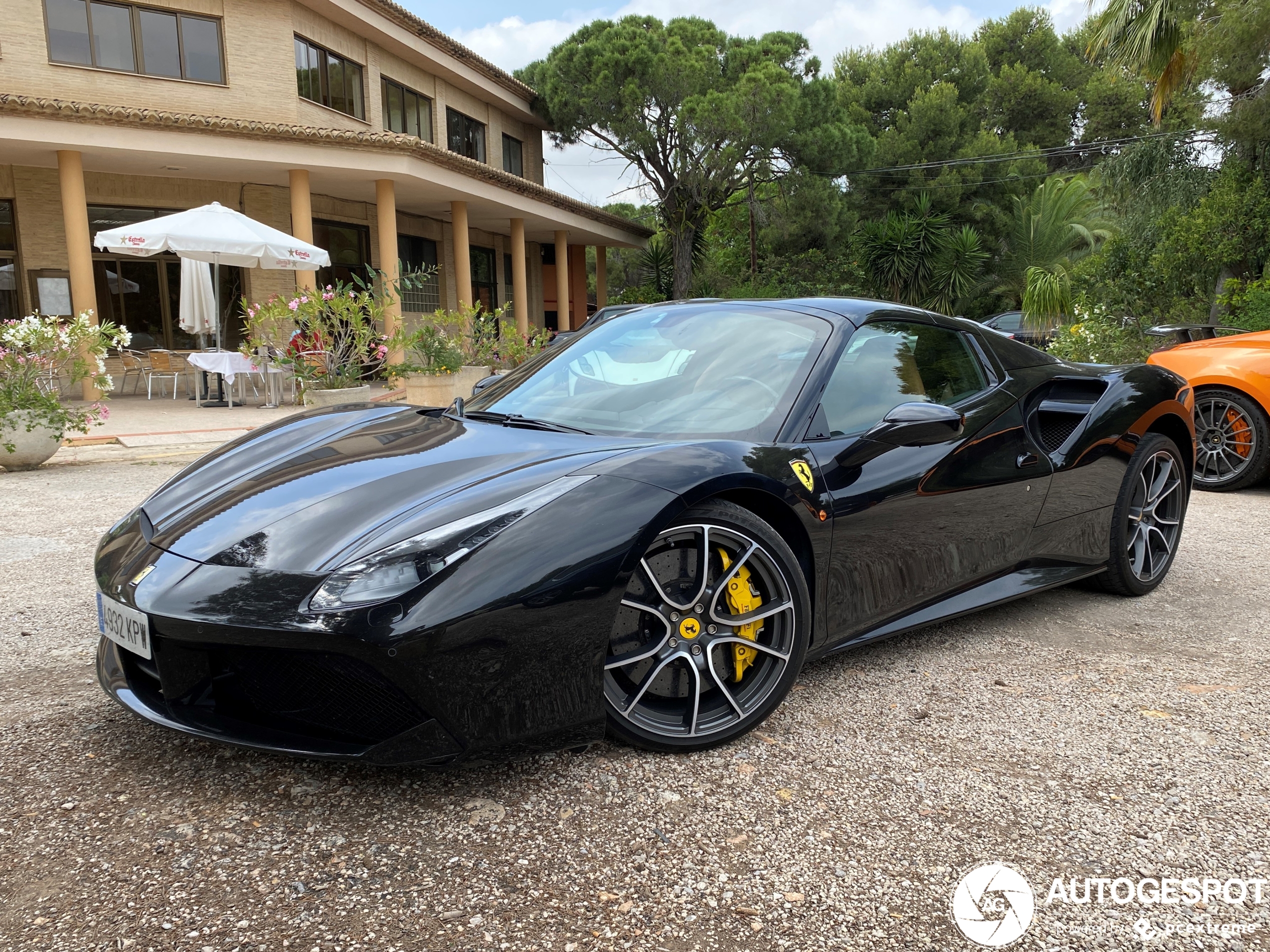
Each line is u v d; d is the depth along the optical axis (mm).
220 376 11820
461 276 17219
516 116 24859
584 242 25828
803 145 24797
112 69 13242
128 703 1890
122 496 5199
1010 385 3010
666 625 2018
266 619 1636
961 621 3145
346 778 1929
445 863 1625
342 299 9523
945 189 27891
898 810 1845
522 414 2570
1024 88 34312
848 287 27531
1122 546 3297
